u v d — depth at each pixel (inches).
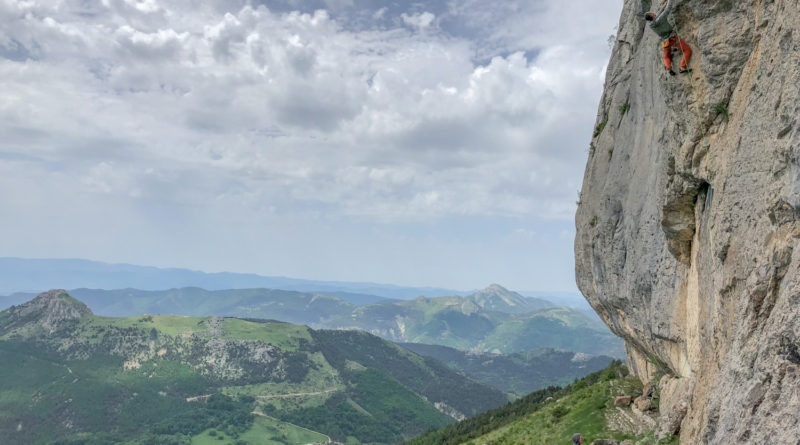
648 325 1089.4
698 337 788.0
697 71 647.1
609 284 1284.4
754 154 491.8
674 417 941.8
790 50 427.8
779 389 347.3
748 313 443.8
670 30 690.8
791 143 397.4
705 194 719.1
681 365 978.7
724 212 555.2
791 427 318.3
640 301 1107.3
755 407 367.2
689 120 674.8
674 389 1140.5
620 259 1200.2
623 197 1190.9
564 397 2434.8
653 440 997.8
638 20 1192.8
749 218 490.6
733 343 463.2
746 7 565.6
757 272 445.4
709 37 606.2
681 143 708.7
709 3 603.2
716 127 627.8
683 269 868.0
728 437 393.7
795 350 344.8
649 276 1029.8
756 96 503.5
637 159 1111.6
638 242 1083.9
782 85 437.4
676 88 685.9
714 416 457.4
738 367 424.8
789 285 374.0
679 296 893.2
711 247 639.8
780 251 412.8
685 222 797.2
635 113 1149.1
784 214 413.7
